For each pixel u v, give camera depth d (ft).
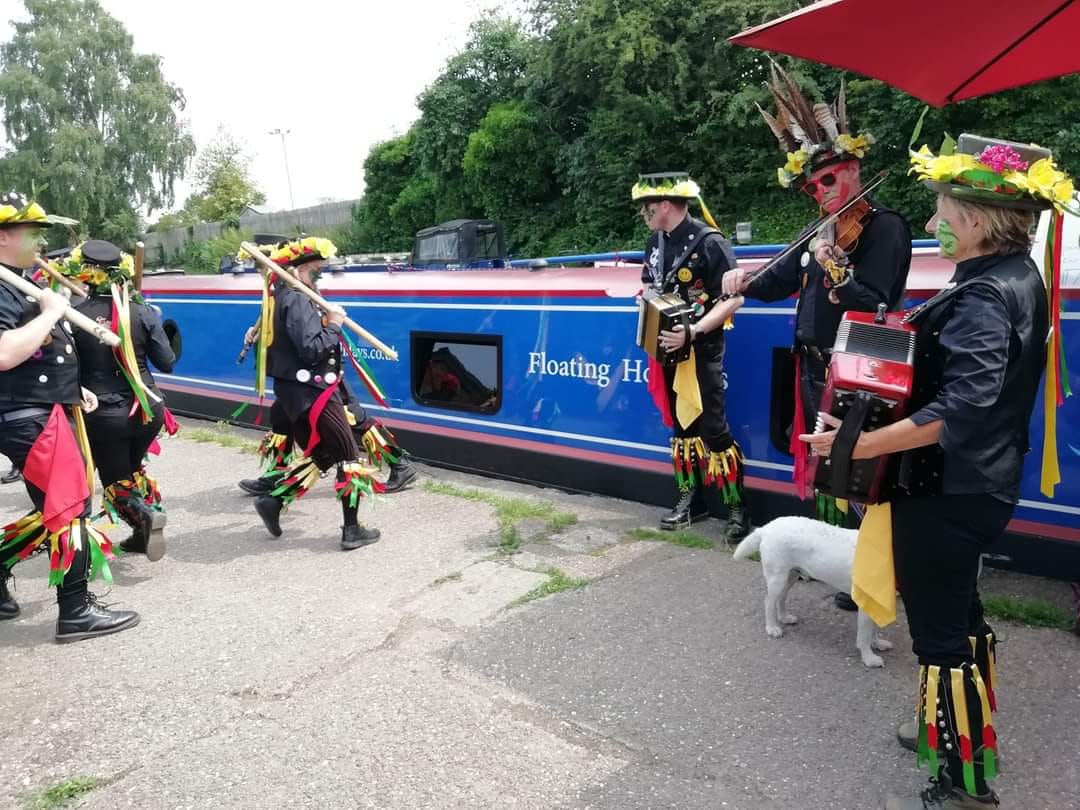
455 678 11.83
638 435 18.71
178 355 31.73
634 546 16.34
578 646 12.48
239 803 9.42
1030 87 51.96
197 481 23.04
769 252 18.07
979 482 7.64
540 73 80.43
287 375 16.88
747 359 16.71
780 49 11.16
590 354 19.24
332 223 119.44
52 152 158.40
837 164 11.68
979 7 9.78
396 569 15.93
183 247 142.61
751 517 17.04
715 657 11.97
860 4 9.61
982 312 7.39
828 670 11.50
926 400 8.02
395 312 23.48
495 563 15.88
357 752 10.23
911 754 9.66
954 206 7.84
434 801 9.29
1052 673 11.09
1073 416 13.14
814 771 9.46
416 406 23.41
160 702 11.60
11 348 11.80
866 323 8.21
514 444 21.21
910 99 53.98
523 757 9.98
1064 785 9.00
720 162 69.97
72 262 16.47
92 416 15.79
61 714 11.40
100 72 164.35
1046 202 7.64
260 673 12.25
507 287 20.63
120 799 9.57
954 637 8.19
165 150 168.45
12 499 22.67
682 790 9.27
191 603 14.89
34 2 166.30
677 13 70.95
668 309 14.87
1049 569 13.70
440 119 92.99
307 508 20.30
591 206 79.25
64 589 13.56
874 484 7.96
